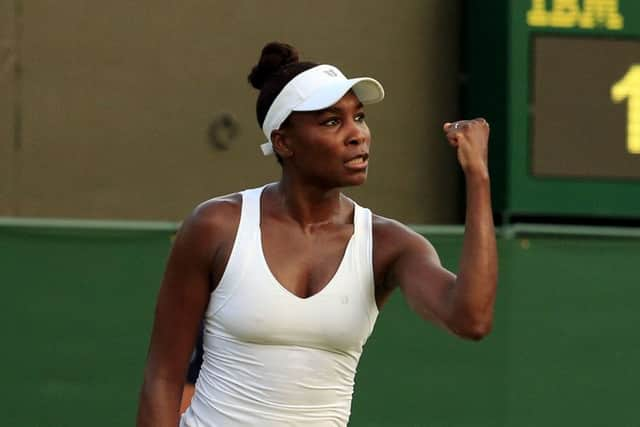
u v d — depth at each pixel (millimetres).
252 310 12766
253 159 27031
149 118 26438
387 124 27609
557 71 26906
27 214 25812
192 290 13125
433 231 24609
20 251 23328
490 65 27297
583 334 25531
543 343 25391
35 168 25859
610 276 25641
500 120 27047
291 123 12961
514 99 26750
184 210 26609
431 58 27906
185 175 26609
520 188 26828
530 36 26812
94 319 23578
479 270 12086
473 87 27719
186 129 26625
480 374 25141
